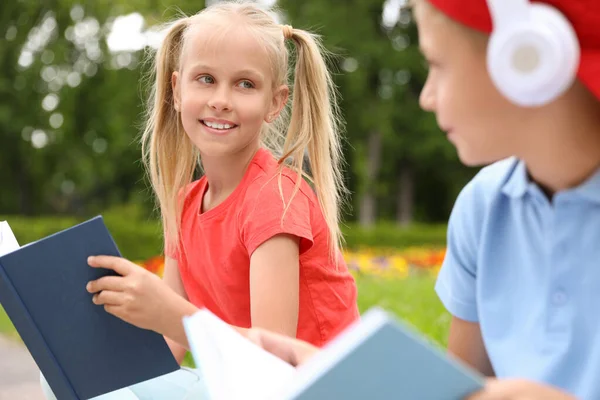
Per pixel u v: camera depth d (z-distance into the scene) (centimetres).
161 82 241
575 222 128
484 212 154
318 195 234
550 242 132
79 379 188
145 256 1250
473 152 125
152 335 183
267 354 133
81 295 180
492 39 106
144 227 1264
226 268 221
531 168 131
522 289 141
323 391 104
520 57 104
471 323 166
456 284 164
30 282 179
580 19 110
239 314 225
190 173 243
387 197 2445
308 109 237
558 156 123
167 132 243
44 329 183
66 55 1731
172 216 238
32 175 2061
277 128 264
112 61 1764
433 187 2431
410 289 586
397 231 1459
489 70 109
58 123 1830
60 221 1328
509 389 108
